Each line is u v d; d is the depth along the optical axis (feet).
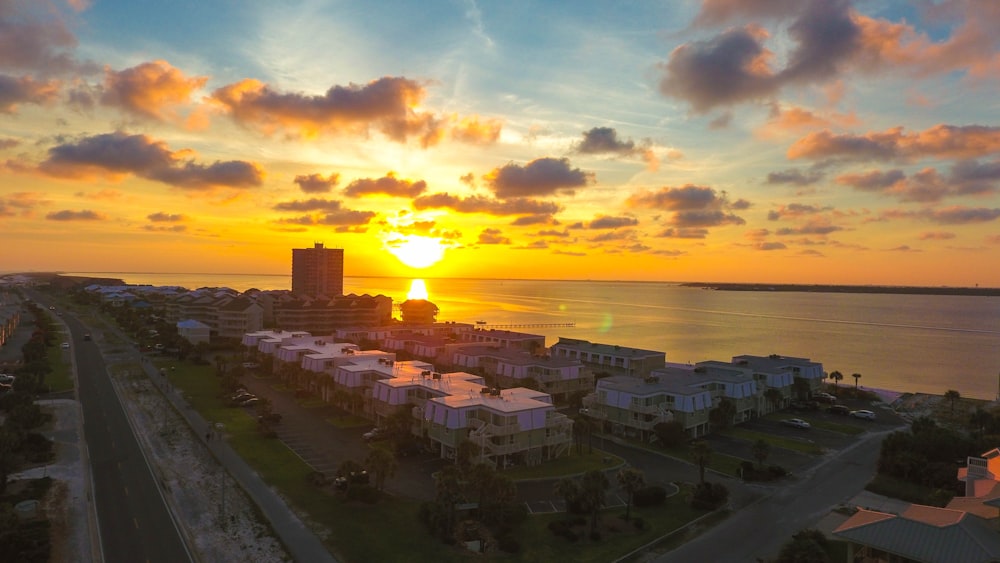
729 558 202.69
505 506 228.63
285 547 204.74
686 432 349.61
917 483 275.80
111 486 256.73
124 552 199.62
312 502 243.19
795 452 328.49
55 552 197.77
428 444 322.34
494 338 641.81
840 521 234.17
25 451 289.53
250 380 489.26
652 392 358.64
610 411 364.99
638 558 202.28
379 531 217.56
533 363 464.65
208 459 294.46
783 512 242.99
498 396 324.39
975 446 303.48
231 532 215.92
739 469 291.99
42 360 492.54
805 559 173.78
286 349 486.38
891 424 399.65
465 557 199.72
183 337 616.80
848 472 294.25
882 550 163.73
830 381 647.15
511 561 197.98
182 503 240.53
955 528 159.22
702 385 395.96
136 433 333.62
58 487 253.24
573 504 233.55
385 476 247.29
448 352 553.23
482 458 283.18
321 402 418.92
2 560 181.98
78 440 319.27
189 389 448.65
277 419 360.69
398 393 346.13
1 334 635.66
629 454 321.52
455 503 217.56
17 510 224.53
